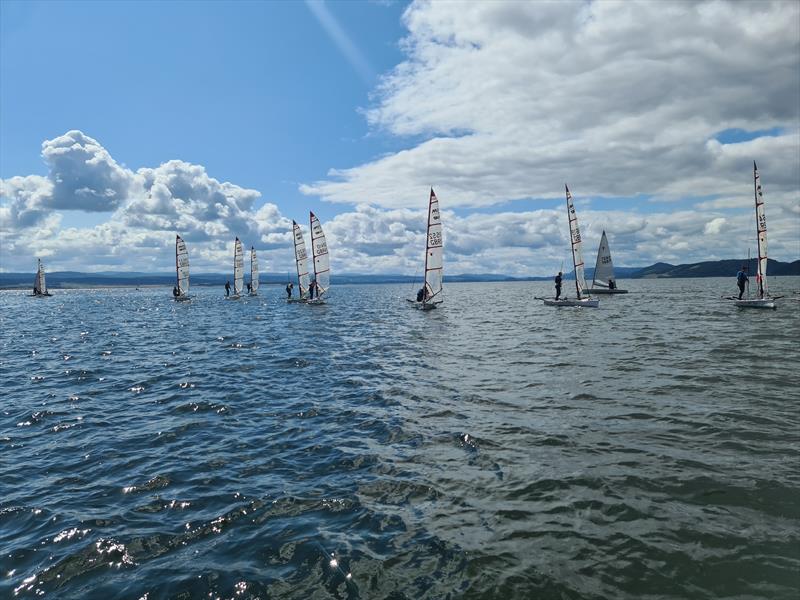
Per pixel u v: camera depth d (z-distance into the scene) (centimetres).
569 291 9656
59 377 1873
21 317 5484
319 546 638
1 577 596
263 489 830
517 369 1756
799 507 683
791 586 514
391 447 1004
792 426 1027
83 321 4762
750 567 550
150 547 656
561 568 562
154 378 1823
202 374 1884
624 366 1730
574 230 4731
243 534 681
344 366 1978
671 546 598
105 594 555
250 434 1137
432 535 652
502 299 7794
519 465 873
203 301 8669
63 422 1266
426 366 1900
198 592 551
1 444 1101
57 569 608
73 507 781
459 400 1348
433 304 4819
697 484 764
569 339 2503
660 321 3294
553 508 708
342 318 4444
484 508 720
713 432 1003
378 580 558
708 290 9369
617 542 611
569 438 1000
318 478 866
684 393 1322
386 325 3694
